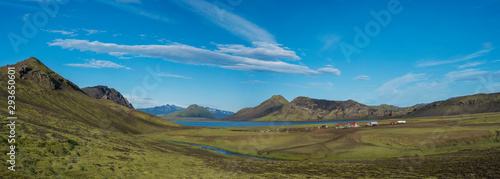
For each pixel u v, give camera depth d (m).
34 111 102.12
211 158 78.44
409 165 59.31
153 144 98.19
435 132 112.62
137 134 184.62
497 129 107.38
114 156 50.09
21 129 48.47
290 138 135.00
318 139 125.25
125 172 39.28
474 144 95.44
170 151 84.69
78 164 37.88
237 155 100.88
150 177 39.19
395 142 102.88
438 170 51.28
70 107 186.75
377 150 91.25
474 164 54.91
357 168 58.03
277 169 57.53
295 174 50.44
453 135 103.50
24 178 27.38
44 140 45.50
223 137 148.88
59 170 33.28
